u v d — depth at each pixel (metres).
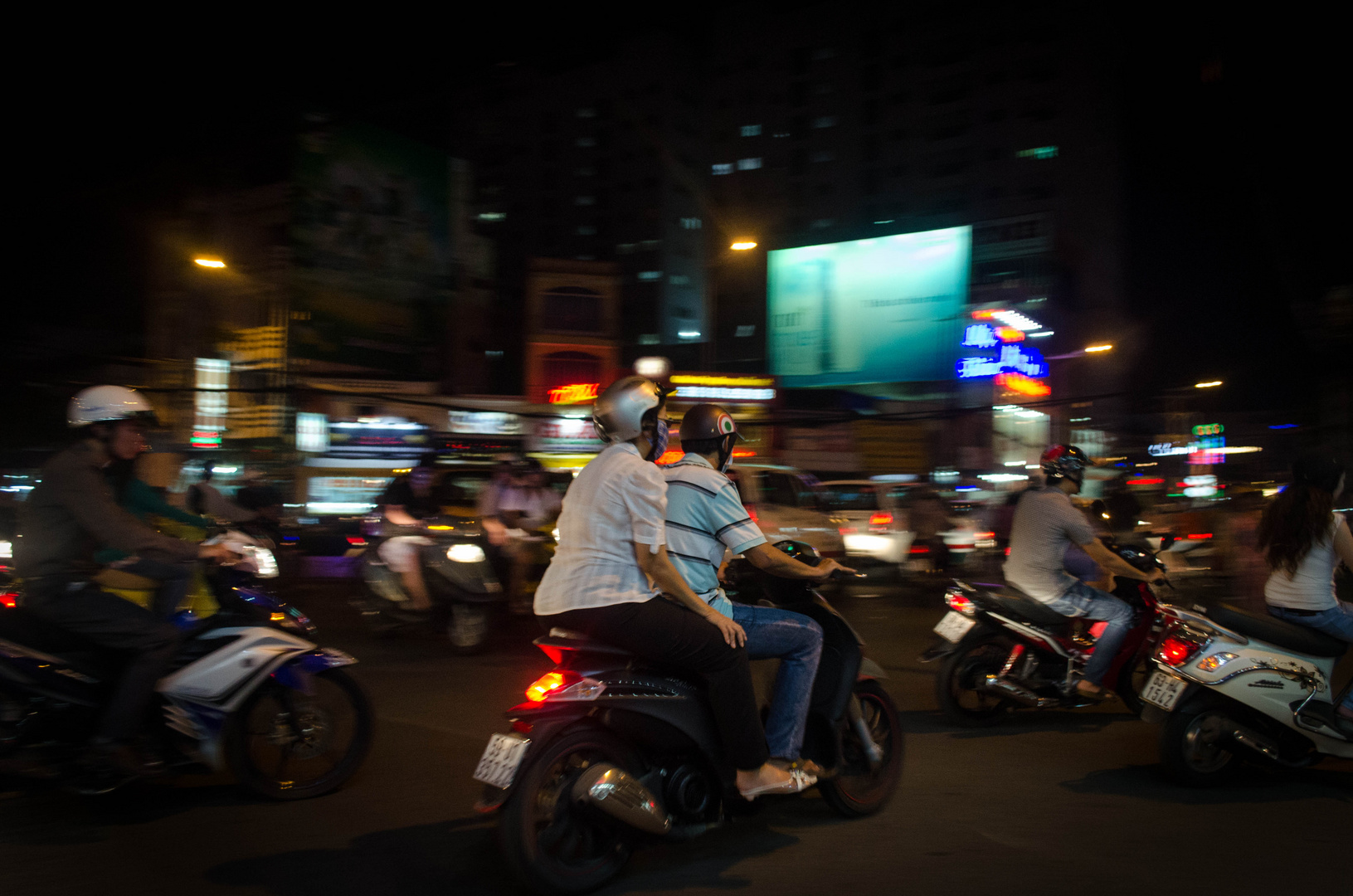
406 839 4.16
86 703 4.36
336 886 3.65
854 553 15.30
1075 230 59.66
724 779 3.78
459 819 4.42
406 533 9.52
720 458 4.03
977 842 4.13
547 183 77.81
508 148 78.81
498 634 10.18
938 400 36.06
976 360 35.97
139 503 5.35
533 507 11.30
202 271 33.59
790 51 70.06
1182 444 27.31
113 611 4.28
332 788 4.82
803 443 29.78
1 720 4.27
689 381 27.94
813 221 69.06
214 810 4.55
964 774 5.20
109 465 4.52
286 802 4.67
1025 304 54.41
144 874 3.77
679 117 75.06
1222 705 4.92
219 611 4.70
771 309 39.28
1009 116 62.22
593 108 76.38
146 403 4.51
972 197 63.12
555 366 39.97
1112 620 6.07
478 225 79.25
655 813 3.56
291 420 31.67
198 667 4.48
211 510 8.46
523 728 3.49
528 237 78.19
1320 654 5.02
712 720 3.76
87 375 19.75
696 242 76.31
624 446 3.70
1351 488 16.75
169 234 33.12
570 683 3.55
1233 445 26.53
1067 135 60.38
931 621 11.98
